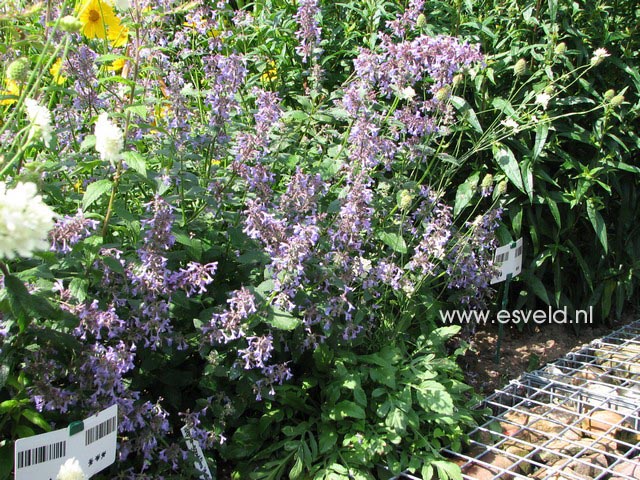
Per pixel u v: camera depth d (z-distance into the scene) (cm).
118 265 227
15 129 267
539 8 392
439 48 321
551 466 296
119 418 228
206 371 255
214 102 284
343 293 280
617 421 321
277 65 401
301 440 276
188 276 241
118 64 325
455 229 356
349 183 295
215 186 284
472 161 398
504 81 406
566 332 431
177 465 249
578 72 405
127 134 258
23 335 216
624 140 412
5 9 269
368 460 275
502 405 331
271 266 251
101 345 226
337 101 335
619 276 433
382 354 304
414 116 326
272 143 307
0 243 145
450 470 270
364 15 399
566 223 404
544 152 387
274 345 277
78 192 276
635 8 420
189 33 392
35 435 207
